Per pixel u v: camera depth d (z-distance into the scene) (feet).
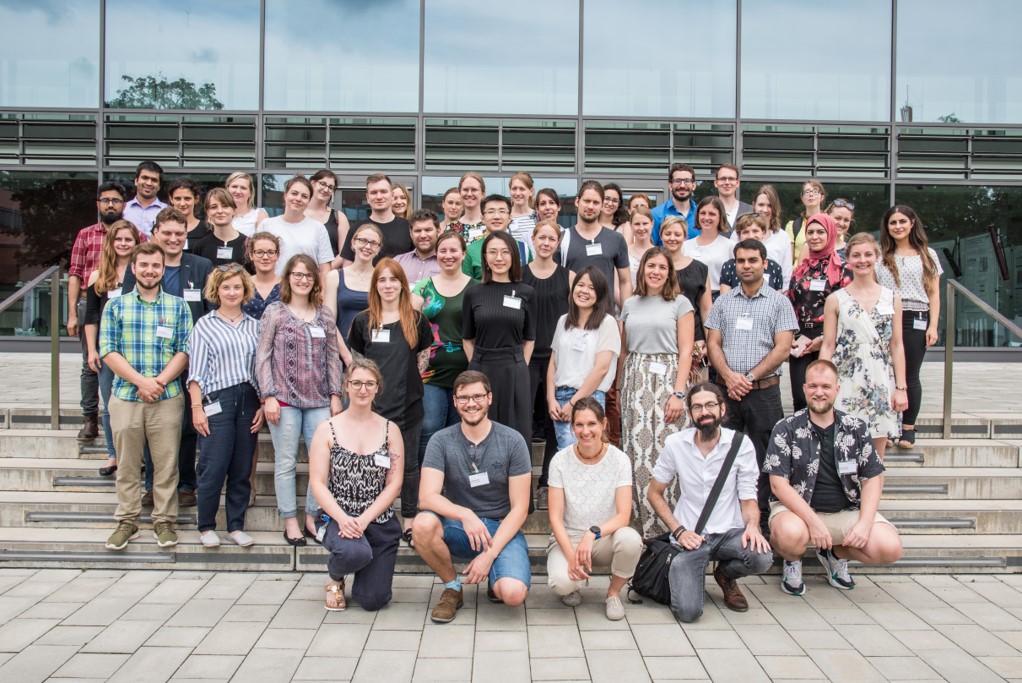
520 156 35.04
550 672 11.57
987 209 35.78
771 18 35.17
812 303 17.17
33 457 18.37
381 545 13.71
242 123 34.73
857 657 12.11
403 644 12.45
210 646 12.28
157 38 34.68
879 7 35.37
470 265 18.15
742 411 16.15
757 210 20.24
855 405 15.97
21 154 34.76
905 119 35.58
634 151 35.12
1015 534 16.58
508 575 13.48
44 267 34.83
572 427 14.48
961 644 12.59
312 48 34.73
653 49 35.12
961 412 20.04
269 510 16.42
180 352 15.74
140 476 15.78
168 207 16.89
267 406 15.23
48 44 34.68
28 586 14.67
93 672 11.39
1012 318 35.63
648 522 15.80
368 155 34.91
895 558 14.17
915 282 17.92
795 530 14.14
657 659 12.02
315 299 15.78
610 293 17.74
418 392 15.65
